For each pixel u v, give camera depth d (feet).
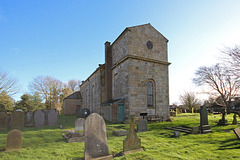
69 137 31.04
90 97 95.86
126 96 59.21
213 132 37.01
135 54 61.57
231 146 25.02
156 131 39.63
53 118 53.21
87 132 19.72
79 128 40.04
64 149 24.23
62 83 163.12
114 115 57.67
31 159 20.10
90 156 19.26
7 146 24.34
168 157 20.03
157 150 23.06
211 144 26.68
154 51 66.69
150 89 63.93
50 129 43.55
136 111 57.98
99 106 75.72
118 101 59.21
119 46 69.41
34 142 29.40
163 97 65.62
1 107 88.79
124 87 61.31
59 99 158.20
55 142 29.40
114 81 72.54
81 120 40.73
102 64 79.46
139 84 60.49
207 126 37.47
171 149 23.66
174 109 139.03
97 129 20.65
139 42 63.41
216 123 51.78
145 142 27.96
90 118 20.30
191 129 37.58
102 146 20.52
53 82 154.51
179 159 19.31
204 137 31.73
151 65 64.59
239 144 25.84
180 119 65.26
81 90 122.21
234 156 20.30
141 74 61.62
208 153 21.80
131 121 23.35
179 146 25.45
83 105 112.98
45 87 149.18
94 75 88.48
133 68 60.23
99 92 76.69
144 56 63.62
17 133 25.32
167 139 30.71
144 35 65.31
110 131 39.75
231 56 46.98
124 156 20.36
